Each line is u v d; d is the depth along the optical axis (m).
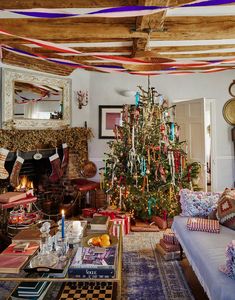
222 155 5.46
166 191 4.03
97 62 4.25
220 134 5.44
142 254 3.14
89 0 2.31
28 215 3.46
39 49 3.75
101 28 2.87
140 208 4.05
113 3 2.33
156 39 3.15
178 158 3.93
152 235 3.73
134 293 2.39
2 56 3.89
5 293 2.38
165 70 4.21
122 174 3.98
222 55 4.04
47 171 4.81
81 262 1.96
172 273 2.72
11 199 3.30
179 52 3.84
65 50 2.97
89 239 2.42
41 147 4.46
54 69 4.60
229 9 2.64
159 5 2.06
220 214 2.79
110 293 2.07
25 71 4.27
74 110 5.10
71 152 5.02
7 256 2.12
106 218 2.83
